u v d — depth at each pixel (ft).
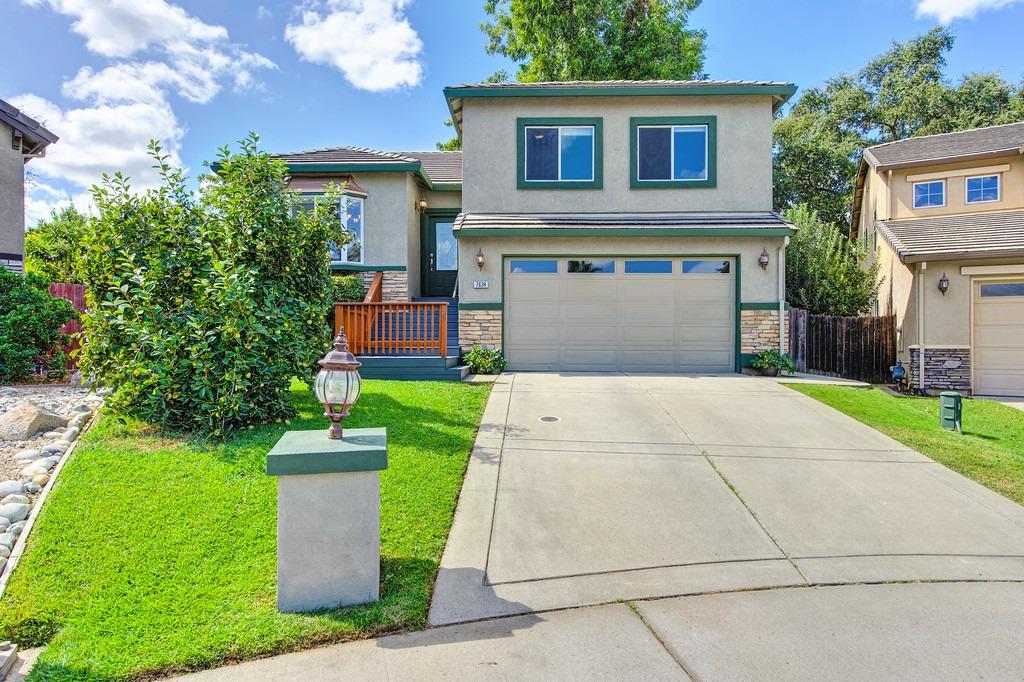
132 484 14.83
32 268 64.80
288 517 10.53
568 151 41.98
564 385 31.99
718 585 11.64
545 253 39.24
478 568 12.21
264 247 21.68
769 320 38.73
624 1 72.08
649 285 39.34
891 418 26.61
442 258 53.06
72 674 8.81
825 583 11.75
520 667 8.97
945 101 91.35
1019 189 46.83
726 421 24.27
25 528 12.73
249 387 19.11
